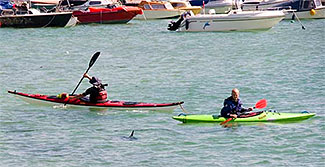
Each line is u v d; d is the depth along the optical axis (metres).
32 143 52.91
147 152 50.12
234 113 58.34
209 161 47.84
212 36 143.75
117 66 98.56
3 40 141.50
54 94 76.44
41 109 65.25
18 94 67.25
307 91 74.62
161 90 76.69
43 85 82.00
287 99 70.38
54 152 50.38
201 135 54.50
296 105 67.06
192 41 134.88
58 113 63.31
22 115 62.78
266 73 88.69
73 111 64.06
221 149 50.62
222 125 57.44
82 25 179.38
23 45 131.62
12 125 58.91
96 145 52.12
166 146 51.56
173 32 156.00
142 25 180.38
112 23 182.88
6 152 50.44
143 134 55.12
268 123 57.91
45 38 145.25
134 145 51.97
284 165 46.88
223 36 143.12
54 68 97.12
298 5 191.12
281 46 122.69
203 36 144.25
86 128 57.44
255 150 50.34
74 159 48.62
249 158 48.47
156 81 83.25
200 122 58.09
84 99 65.25
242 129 56.09
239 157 48.72
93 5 196.50
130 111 63.53
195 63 100.75
